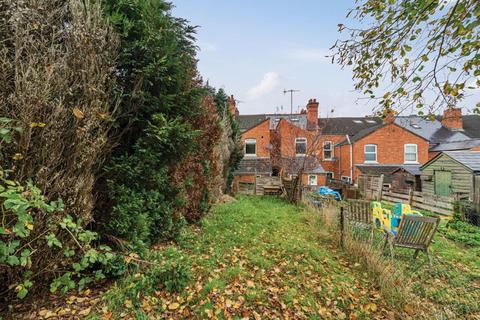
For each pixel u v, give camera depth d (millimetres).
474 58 2635
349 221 6176
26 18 2385
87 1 2787
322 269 4117
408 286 3654
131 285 2775
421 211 11250
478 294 3705
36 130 2371
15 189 1918
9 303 2430
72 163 2635
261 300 3074
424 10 2781
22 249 2312
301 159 16625
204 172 6500
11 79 2316
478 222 8352
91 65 2709
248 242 5027
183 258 3666
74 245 2656
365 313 3104
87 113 2670
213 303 2879
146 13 3645
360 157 20297
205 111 5668
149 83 3734
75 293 2734
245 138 20219
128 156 3635
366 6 3225
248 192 15656
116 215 3273
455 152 12711
